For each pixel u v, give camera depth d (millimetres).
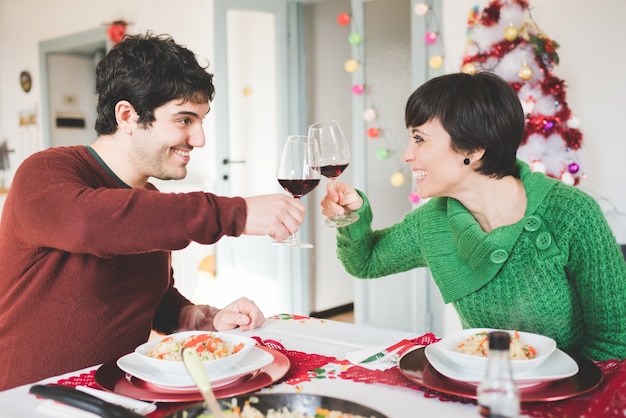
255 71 4418
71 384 1132
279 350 1311
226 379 1065
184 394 1034
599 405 943
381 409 984
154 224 1106
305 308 4746
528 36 3047
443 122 1356
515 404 677
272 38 4402
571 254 1332
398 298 3977
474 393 1001
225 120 4215
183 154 1422
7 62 6555
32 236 1213
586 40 3109
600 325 1304
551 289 1336
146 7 4875
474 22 3281
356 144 4039
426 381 1065
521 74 2973
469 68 3195
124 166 1414
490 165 1379
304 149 1417
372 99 3975
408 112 1424
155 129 1358
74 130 6527
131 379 1116
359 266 1685
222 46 4164
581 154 3139
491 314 1406
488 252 1351
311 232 4914
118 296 1418
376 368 1182
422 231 1542
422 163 1406
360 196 1634
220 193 4223
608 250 1300
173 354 1137
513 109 1362
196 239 1131
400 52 3836
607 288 1292
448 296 1463
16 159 6594
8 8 6438
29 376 1344
